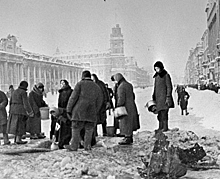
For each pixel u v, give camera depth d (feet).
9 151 22.57
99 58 389.39
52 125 30.89
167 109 28.35
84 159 19.43
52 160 19.36
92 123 22.16
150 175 16.21
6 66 207.72
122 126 25.63
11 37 220.02
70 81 306.96
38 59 252.62
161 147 17.01
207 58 278.87
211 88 155.12
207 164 19.24
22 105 29.45
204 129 37.04
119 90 25.84
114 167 18.33
